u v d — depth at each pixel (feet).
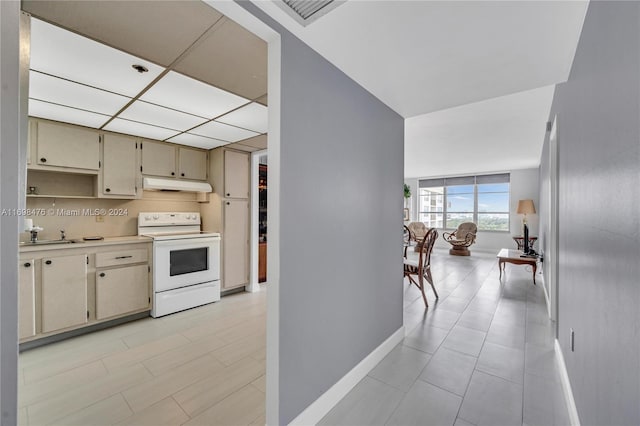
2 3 1.33
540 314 10.44
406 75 6.05
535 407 5.53
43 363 7.15
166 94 6.91
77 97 7.05
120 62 5.47
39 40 4.73
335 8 4.02
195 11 4.04
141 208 11.51
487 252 25.82
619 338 2.96
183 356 7.53
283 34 4.50
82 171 9.26
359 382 6.38
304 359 5.02
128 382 6.40
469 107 9.87
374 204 7.08
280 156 4.50
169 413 5.45
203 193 13.08
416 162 20.97
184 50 5.07
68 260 8.34
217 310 10.94
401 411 5.48
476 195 26.86
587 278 4.30
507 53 5.22
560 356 6.82
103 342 8.29
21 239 9.01
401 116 8.43
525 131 12.76
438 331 9.01
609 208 3.27
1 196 1.31
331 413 5.45
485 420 5.22
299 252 4.89
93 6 3.90
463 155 18.25
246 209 13.30
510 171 24.95
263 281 14.42
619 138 2.93
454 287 14.17
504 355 7.50
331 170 5.61
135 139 10.55
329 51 5.18
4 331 1.30
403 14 4.16
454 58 5.40
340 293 5.89
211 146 12.23
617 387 3.01
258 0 3.87
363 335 6.66
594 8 3.75
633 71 2.54
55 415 5.37
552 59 5.40
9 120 1.33
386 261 7.66
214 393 6.04
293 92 4.71
